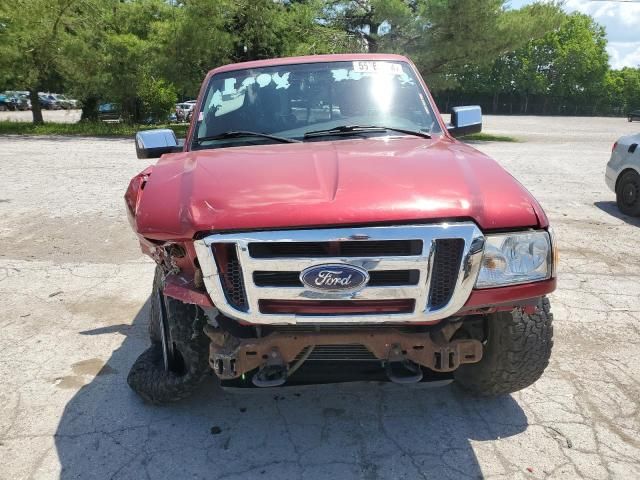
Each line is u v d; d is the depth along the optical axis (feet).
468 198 7.92
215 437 9.82
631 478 8.57
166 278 8.66
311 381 8.87
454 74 77.41
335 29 82.94
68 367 12.46
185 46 74.79
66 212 27.12
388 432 9.86
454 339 8.86
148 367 10.67
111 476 8.88
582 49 225.56
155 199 8.66
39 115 90.63
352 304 7.78
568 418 10.15
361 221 7.47
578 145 64.95
